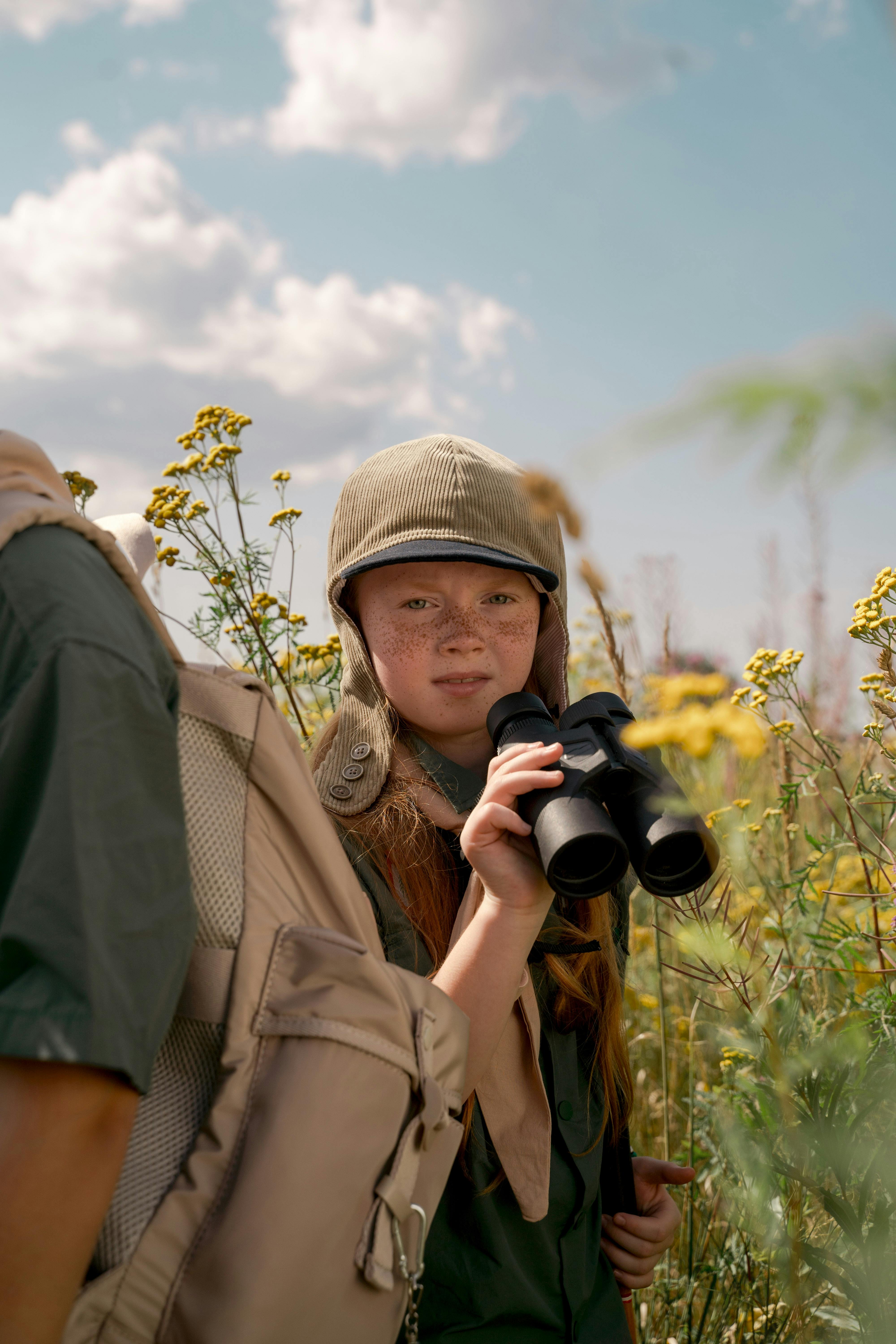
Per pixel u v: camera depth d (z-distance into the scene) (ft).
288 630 8.05
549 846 3.97
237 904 3.16
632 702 7.51
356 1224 3.05
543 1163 4.72
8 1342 2.09
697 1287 6.84
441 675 5.38
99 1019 2.15
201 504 7.96
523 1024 4.87
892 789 6.13
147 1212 2.82
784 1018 5.18
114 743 2.36
